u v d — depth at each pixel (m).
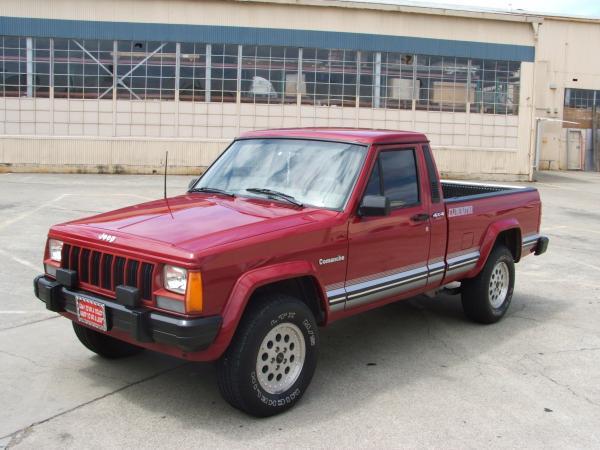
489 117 24.78
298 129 5.64
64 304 4.50
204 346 3.86
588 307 7.36
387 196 5.12
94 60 22.17
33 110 22.17
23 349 5.37
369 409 4.43
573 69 31.22
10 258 8.65
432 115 24.34
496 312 6.53
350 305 4.80
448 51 24.05
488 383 4.97
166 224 4.38
